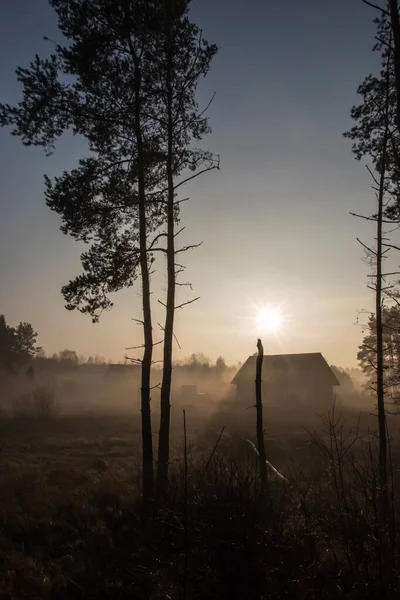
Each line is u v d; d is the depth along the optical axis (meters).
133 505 11.63
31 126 13.40
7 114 13.37
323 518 6.08
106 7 12.92
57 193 13.63
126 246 14.18
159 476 9.25
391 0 10.76
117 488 13.67
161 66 13.75
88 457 21.91
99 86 13.62
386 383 14.85
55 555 9.25
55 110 13.33
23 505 12.20
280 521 6.39
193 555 6.11
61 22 13.38
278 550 5.91
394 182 14.12
